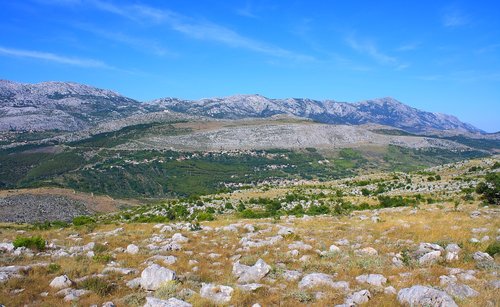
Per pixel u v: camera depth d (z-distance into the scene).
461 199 63.97
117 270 21.19
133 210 130.75
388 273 19.61
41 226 61.75
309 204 83.62
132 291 17.89
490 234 27.94
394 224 35.16
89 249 27.80
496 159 126.94
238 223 43.47
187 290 17.09
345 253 24.38
